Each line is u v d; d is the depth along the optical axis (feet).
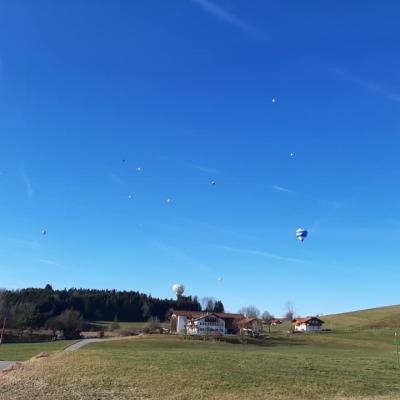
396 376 113.39
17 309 476.54
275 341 330.13
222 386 94.94
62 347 246.06
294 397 87.30
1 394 93.66
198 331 401.70
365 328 450.71
